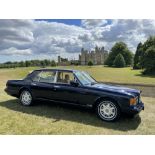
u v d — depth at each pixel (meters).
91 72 40.66
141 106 6.38
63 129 5.44
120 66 71.44
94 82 7.28
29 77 7.77
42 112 6.93
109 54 87.31
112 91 6.15
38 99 7.42
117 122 6.12
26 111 7.02
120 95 5.98
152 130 5.57
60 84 6.96
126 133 5.30
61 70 7.16
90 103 6.37
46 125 5.71
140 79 25.94
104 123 6.01
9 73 30.44
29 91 7.60
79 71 7.30
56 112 6.95
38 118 6.29
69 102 6.75
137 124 6.02
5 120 6.04
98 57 118.50
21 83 7.78
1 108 7.37
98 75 32.12
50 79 7.25
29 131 5.25
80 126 5.70
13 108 7.39
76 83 6.64
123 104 5.93
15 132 5.17
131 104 5.90
